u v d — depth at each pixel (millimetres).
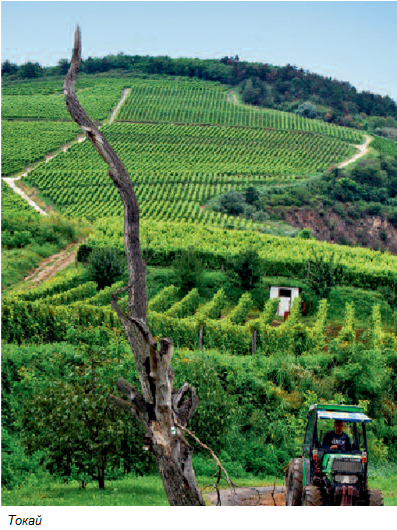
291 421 21781
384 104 179500
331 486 11383
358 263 45125
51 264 47906
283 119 160125
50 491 14891
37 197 95375
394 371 27203
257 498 15039
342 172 119812
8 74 182500
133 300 10289
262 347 28594
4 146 119688
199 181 111125
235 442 20391
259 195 103750
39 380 20172
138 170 115625
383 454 22062
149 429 9719
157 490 15422
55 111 143250
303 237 65125
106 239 49531
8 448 17562
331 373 25250
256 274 41750
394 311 39406
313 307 40594
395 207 110875
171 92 174750
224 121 156875
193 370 19391
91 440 14688
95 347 21406
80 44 10641
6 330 26641
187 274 40875
